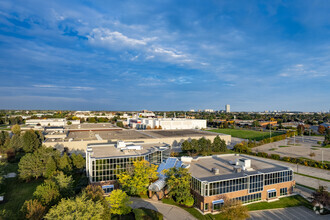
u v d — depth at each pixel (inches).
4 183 2385.6
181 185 1963.6
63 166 2566.4
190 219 1775.3
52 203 1608.0
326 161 3668.8
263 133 7524.6
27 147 3855.8
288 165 3494.1
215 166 2465.6
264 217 1845.5
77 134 5157.5
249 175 2098.9
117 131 5964.6
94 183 2326.5
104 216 1485.0
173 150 4325.8
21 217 1398.9
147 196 2183.8
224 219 1796.3
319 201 1925.4
